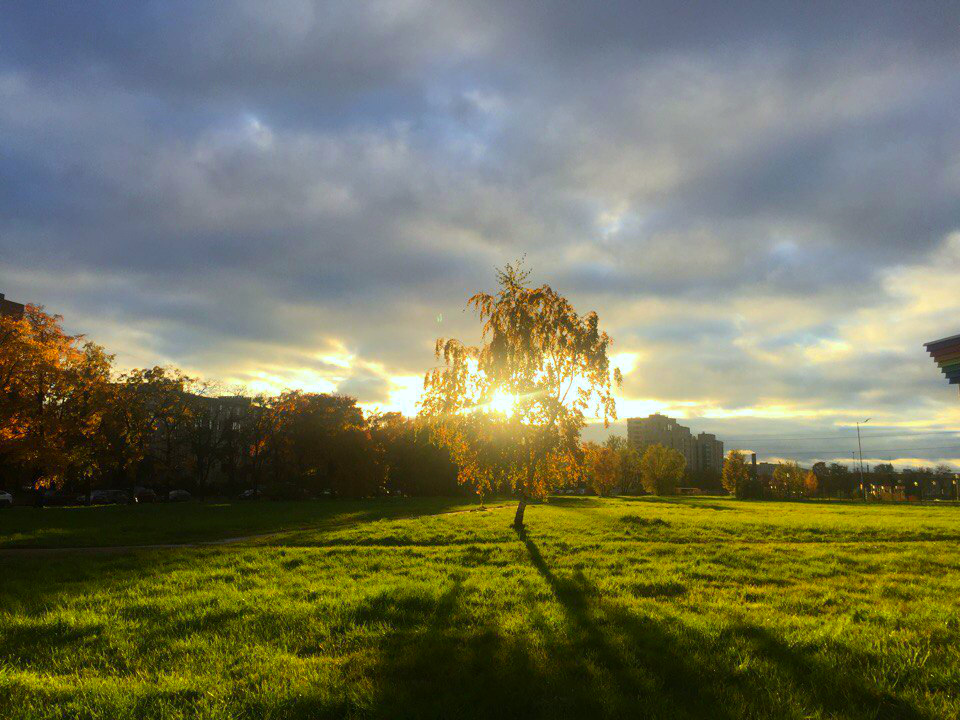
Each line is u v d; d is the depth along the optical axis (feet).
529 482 84.38
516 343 83.20
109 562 53.47
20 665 24.62
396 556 57.06
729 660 24.35
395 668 23.50
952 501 297.33
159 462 233.96
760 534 82.38
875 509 181.68
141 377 209.46
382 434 268.82
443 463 262.47
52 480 144.97
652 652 25.32
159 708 19.58
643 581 42.50
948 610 33.60
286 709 19.43
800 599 36.99
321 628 29.09
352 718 18.78
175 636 28.66
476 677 22.31
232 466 267.18
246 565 50.70
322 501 215.31
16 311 256.32
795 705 19.83
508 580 43.21
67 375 148.87
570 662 23.84
